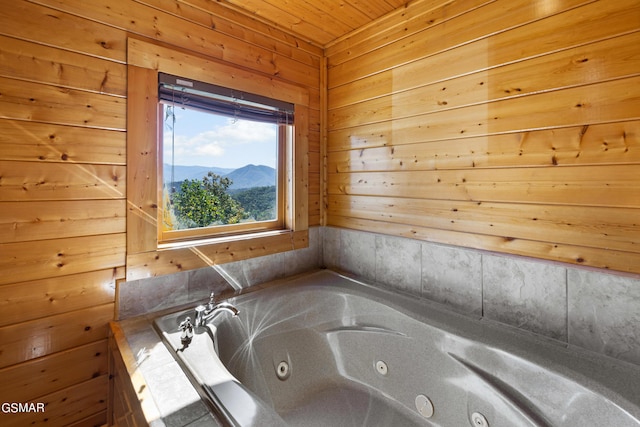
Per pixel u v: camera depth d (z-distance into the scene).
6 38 1.23
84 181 1.42
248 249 2.00
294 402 1.70
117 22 1.48
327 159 2.44
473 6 1.59
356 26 2.11
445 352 1.44
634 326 1.17
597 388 1.03
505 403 1.22
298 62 2.25
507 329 1.44
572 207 1.31
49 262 1.35
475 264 1.61
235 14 1.91
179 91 1.69
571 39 1.29
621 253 1.21
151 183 1.59
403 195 1.95
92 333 1.46
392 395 1.63
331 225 2.43
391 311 1.68
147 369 1.13
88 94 1.41
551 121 1.35
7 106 1.24
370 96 2.12
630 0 1.16
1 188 1.24
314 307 1.95
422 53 1.81
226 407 0.94
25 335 1.31
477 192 1.60
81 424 1.44
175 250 1.69
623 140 1.19
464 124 1.64
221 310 1.50
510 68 1.47
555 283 1.35
